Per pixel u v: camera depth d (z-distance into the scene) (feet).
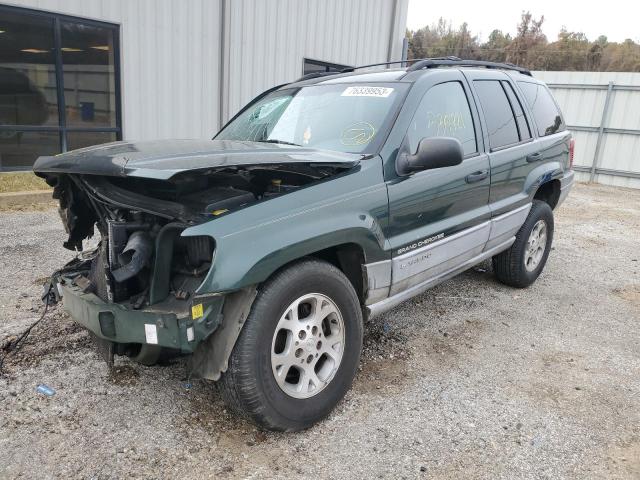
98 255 9.72
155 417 9.74
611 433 9.90
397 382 11.36
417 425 9.87
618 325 15.17
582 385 11.62
